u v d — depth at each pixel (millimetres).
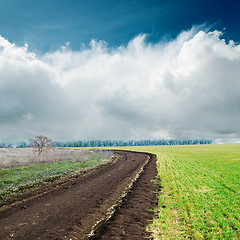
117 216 9922
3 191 14586
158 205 12281
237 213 11047
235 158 45469
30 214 10094
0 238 7453
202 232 8711
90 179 20047
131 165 31984
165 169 26812
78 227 8648
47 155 41938
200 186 17391
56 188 16109
